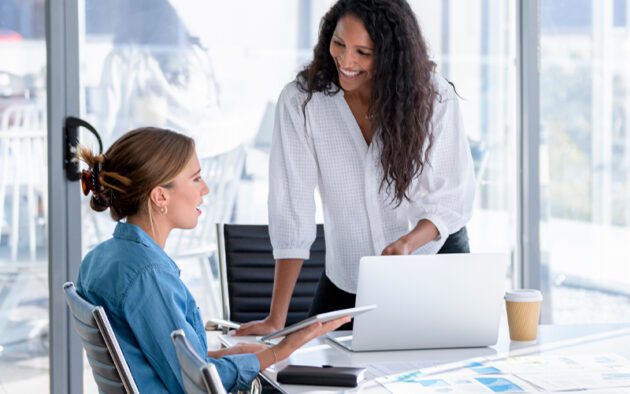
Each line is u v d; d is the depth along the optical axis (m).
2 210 4.06
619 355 2.48
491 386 2.17
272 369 2.39
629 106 4.57
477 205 4.45
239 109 4.22
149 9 4.12
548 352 2.54
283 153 2.98
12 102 4.03
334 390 2.17
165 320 2.27
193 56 4.17
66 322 4.09
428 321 2.57
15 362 4.11
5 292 4.09
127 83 4.12
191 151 2.48
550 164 4.52
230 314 3.47
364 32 2.82
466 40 4.39
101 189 2.45
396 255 2.54
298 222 2.98
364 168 2.96
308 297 3.56
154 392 2.28
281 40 4.23
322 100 2.95
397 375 2.31
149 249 2.36
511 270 4.52
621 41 4.55
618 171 4.59
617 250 4.61
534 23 4.44
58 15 4.00
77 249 4.09
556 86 4.51
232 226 3.53
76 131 4.05
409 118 2.88
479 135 4.44
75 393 4.12
